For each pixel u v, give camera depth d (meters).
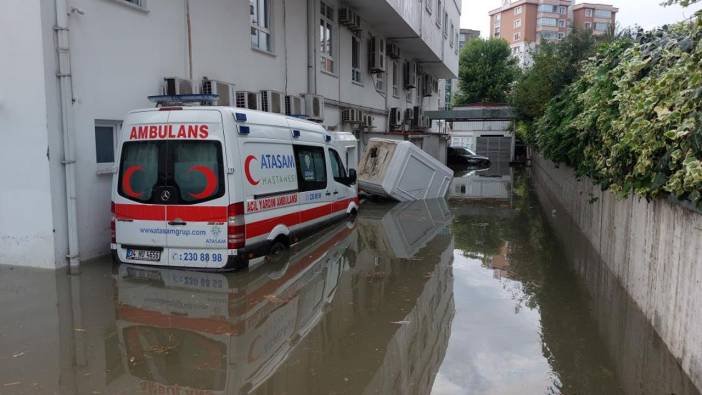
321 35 16.55
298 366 4.48
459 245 9.81
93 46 7.79
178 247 7.06
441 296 6.61
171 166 7.00
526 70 34.31
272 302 6.09
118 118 8.30
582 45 22.72
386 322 5.62
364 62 20.80
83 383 4.06
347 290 6.72
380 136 20.92
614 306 6.35
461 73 53.06
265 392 3.99
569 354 4.91
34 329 5.14
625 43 8.20
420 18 23.30
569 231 11.53
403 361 4.64
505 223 12.48
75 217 7.39
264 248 7.55
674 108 4.95
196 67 10.22
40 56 6.95
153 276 6.93
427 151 25.14
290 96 13.20
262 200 7.52
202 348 4.78
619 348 5.05
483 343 5.13
